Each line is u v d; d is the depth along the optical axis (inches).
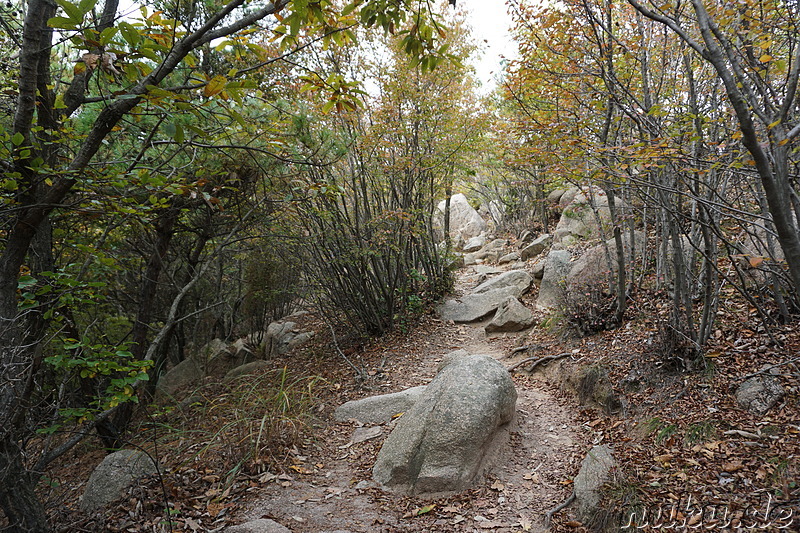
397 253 333.1
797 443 130.6
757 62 109.5
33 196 113.1
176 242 340.5
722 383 168.4
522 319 314.7
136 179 116.3
